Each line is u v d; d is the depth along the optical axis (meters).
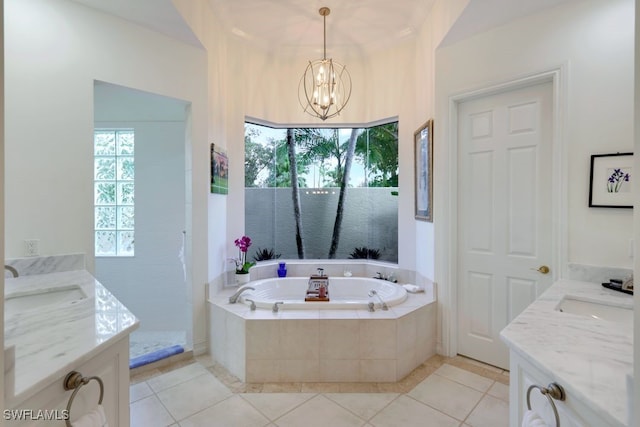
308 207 3.82
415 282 3.12
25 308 1.54
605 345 1.02
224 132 2.96
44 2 1.88
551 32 2.01
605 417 0.69
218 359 2.45
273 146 3.70
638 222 0.57
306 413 1.84
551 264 2.11
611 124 1.83
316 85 3.10
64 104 1.95
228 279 3.09
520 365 1.07
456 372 2.29
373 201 3.68
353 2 2.64
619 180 1.81
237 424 1.75
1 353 0.63
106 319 1.17
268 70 3.38
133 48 2.21
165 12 2.10
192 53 2.51
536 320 1.25
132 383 2.16
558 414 0.86
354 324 2.15
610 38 1.83
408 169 3.18
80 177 2.01
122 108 2.84
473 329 2.46
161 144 3.23
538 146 2.15
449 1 2.27
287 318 2.16
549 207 2.12
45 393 0.81
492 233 2.36
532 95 2.16
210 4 2.61
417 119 3.04
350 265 3.55
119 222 3.28
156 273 3.24
